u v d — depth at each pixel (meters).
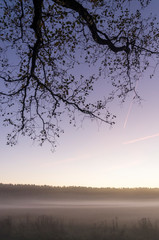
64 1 9.02
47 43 9.89
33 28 9.46
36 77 10.61
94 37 9.74
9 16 9.71
